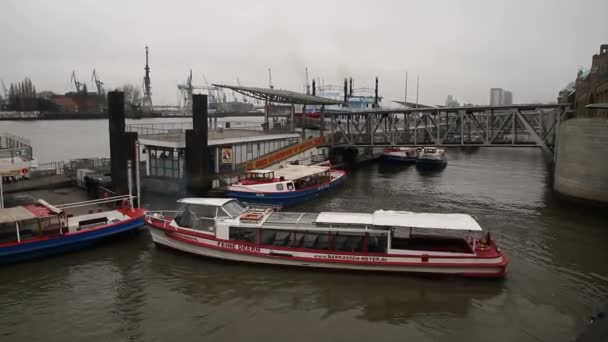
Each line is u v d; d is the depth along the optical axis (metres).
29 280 23.59
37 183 41.12
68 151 86.75
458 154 101.06
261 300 21.69
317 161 63.31
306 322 19.67
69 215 28.28
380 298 21.84
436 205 42.41
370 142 65.94
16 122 185.00
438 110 55.66
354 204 42.88
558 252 28.41
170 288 22.94
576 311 20.69
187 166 41.84
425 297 21.94
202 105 41.47
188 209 27.88
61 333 18.73
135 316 20.12
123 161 39.78
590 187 40.97
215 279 23.95
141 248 28.30
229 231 25.81
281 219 26.27
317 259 24.53
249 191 40.50
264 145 54.28
